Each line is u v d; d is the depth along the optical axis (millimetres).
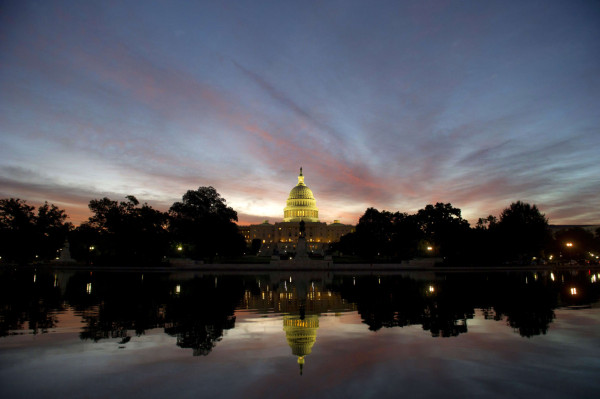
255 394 11203
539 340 17453
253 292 38344
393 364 13984
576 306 27875
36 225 108562
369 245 113062
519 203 113375
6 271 79000
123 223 98625
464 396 11070
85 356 15008
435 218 113125
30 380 12375
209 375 12844
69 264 98625
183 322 21922
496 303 29656
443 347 16281
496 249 103750
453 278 60781
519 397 11008
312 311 25953
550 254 135875
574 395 11148
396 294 36469
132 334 18828
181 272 79125
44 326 20672
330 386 11836
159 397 10984
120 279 56938
